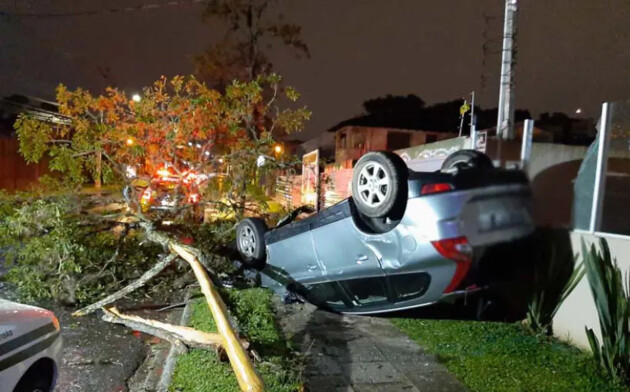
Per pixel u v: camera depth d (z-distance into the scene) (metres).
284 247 6.71
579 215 5.31
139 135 9.33
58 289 6.43
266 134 9.57
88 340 5.39
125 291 6.23
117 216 7.71
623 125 5.09
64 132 9.55
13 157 20.77
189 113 9.29
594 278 4.61
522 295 5.89
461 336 5.50
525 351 5.02
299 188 15.45
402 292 5.45
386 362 4.78
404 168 5.04
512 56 9.39
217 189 10.10
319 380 4.35
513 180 5.25
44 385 3.48
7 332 3.02
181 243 6.82
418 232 4.92
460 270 4.93
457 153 5.71
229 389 3.93
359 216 5.54
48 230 6.91
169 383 4.12
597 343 4.57
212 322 5.53
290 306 6.71
